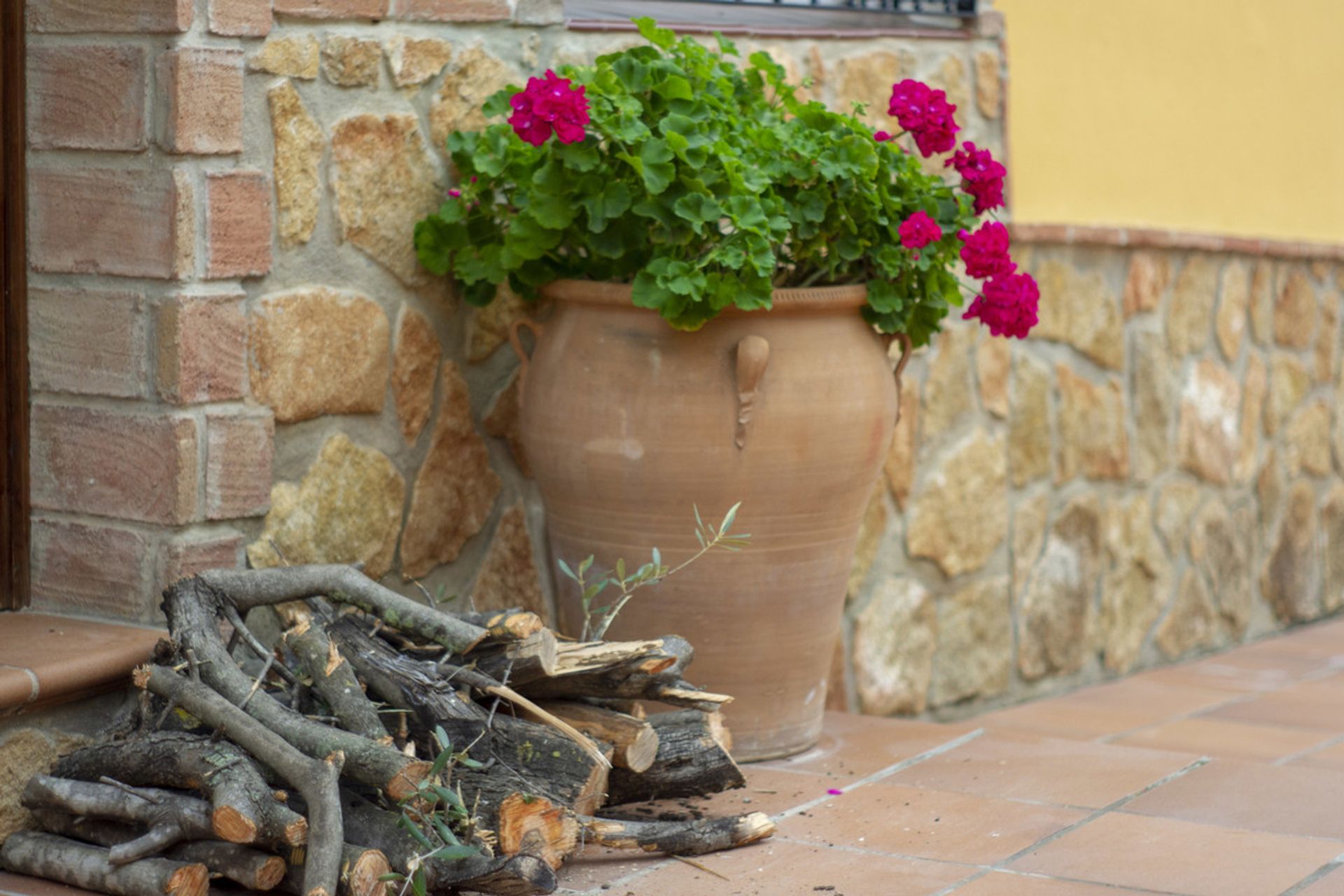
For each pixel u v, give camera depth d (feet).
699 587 11.80
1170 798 11.44
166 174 10.71
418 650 10.34
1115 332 18.92
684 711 11.02
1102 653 19.13
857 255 12.00
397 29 12.23
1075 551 18.66
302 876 8.93
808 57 15.39
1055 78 18.28
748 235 11.26
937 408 16.78
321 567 10.46
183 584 10.30
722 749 10.94
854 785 11.75
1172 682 18.75
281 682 10.24
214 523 11.19
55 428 11.35
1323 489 22.84
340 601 10.37
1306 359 22.34
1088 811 11.10
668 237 11.55
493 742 9.79
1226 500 20.95
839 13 16.70
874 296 12.05
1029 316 12.17
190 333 10.84
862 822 10.87
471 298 12.67
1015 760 12.47
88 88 10.91
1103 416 18.85
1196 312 20.18
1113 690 18.38
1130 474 19.33
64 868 9.41
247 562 11.42
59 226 11.16
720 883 9.65
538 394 12.21
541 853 9.36
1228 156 20.94
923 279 12.35
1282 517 22.04
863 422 11.93
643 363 11.59
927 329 12.64
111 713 10.66
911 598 16.67
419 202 12.59
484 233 12.53
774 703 12.27
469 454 13.26
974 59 17.16
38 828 9.84
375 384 12.32
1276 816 11.02
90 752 9.62
